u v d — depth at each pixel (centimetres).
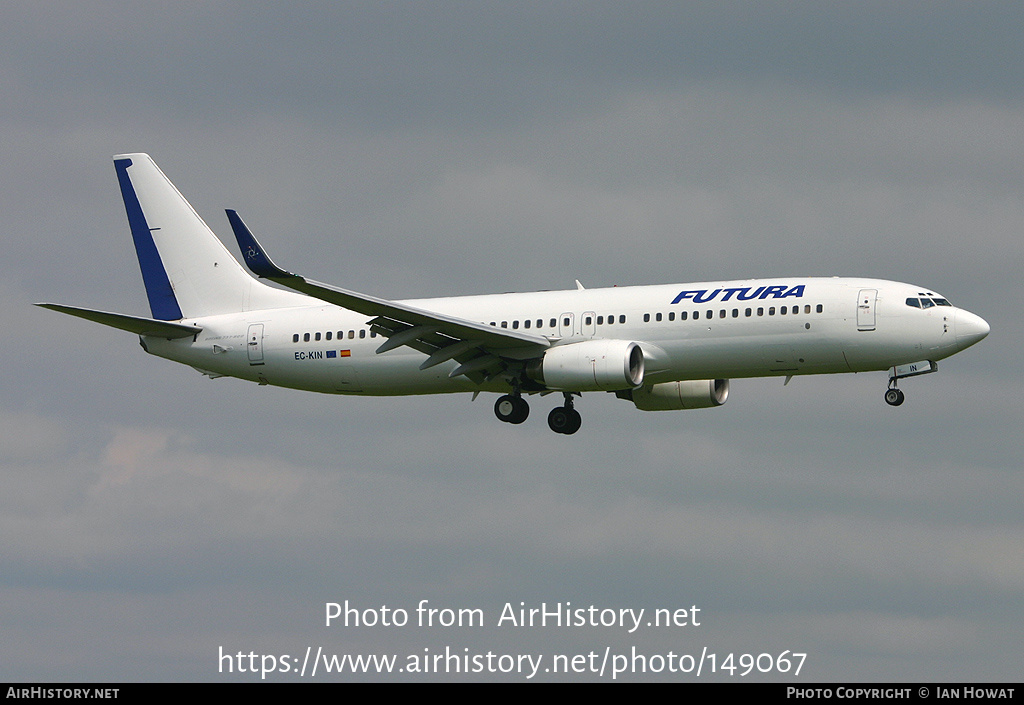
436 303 18088
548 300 17450
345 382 18438
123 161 19812
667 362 16750
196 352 19025
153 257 19612
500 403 18038
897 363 16088
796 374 16638
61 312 17975
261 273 15475
